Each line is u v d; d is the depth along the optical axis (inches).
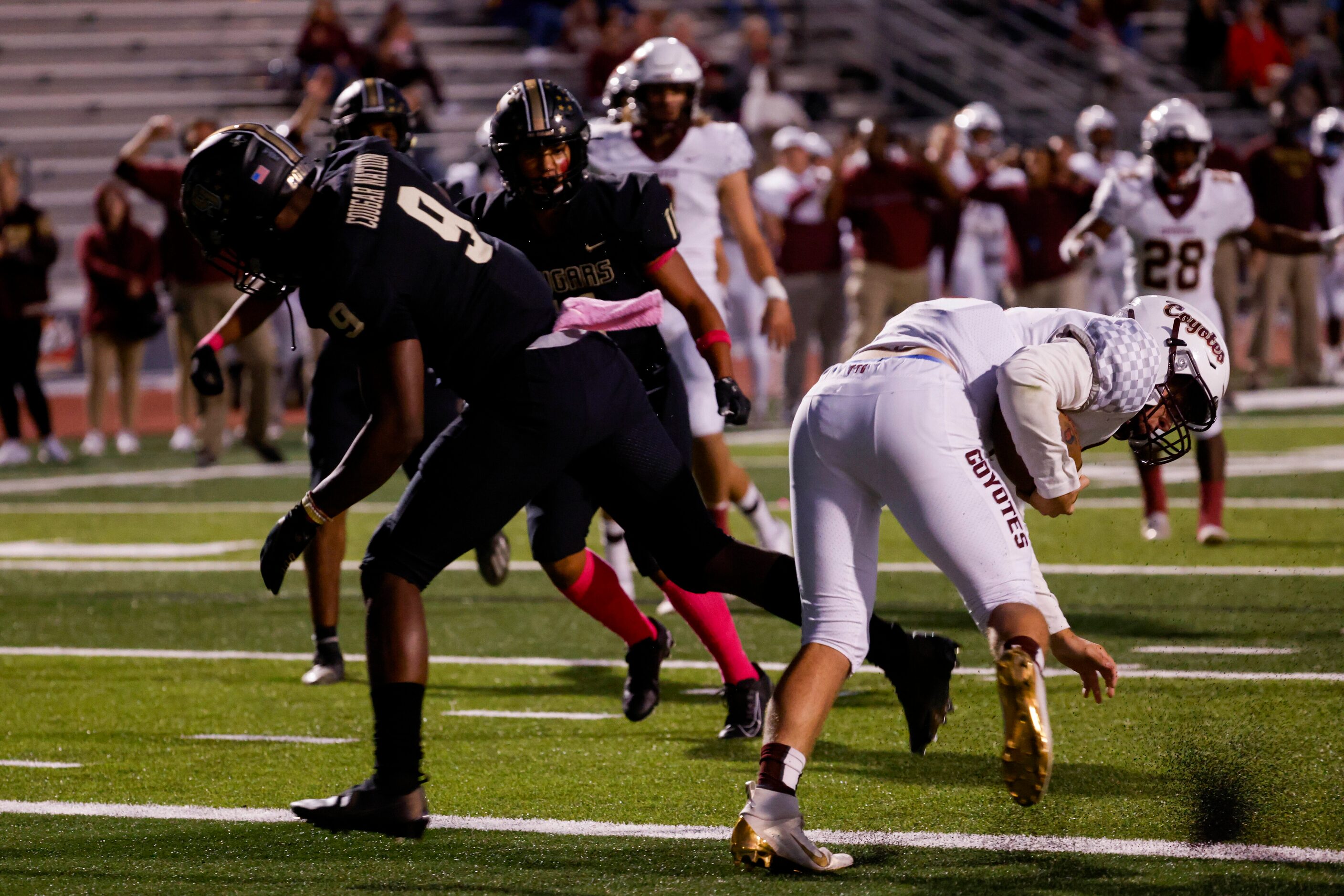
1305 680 672.4
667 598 618.8
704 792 546.6
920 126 2773.1
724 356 604.7
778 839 437.1
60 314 2331.4
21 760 607.5
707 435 802.8
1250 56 2847.0
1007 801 520.7
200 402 1625.2
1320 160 1833.2
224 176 451.8
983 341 467.8
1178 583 908.0
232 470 1625.2
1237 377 2122.3
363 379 467.5
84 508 1380.4
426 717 669.3
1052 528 1123.3
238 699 710.5
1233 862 450.3
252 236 458.9
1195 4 2878.9
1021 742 420.5
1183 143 981.8
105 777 580.7
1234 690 658.8
